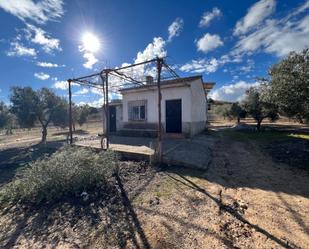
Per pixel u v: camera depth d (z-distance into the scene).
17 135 19.70
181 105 10.36
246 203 3.34
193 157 6.11
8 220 3.24
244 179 4.53
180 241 2.40
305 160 5.85
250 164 5.74
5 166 6.88
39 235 2.75
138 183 4.41
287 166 5.42
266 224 2.70
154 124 11.22
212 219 2.87
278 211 3.05
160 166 5.60
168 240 2.43
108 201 3.62
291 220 2.78
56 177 4.03
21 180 4.37
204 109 14.63
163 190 3.99
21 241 2.64
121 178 4.74
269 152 7.21
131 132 11.59
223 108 22.48
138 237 2.53
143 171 5.23
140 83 9.35
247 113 16.17
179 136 10.06
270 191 3.81
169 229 2.66
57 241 2.58
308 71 5.35
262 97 8.12
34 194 3.86
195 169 5.29
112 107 13.82
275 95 6.32
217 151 7.59
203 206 3.28
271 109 10.85
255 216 2.91
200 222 2.80
